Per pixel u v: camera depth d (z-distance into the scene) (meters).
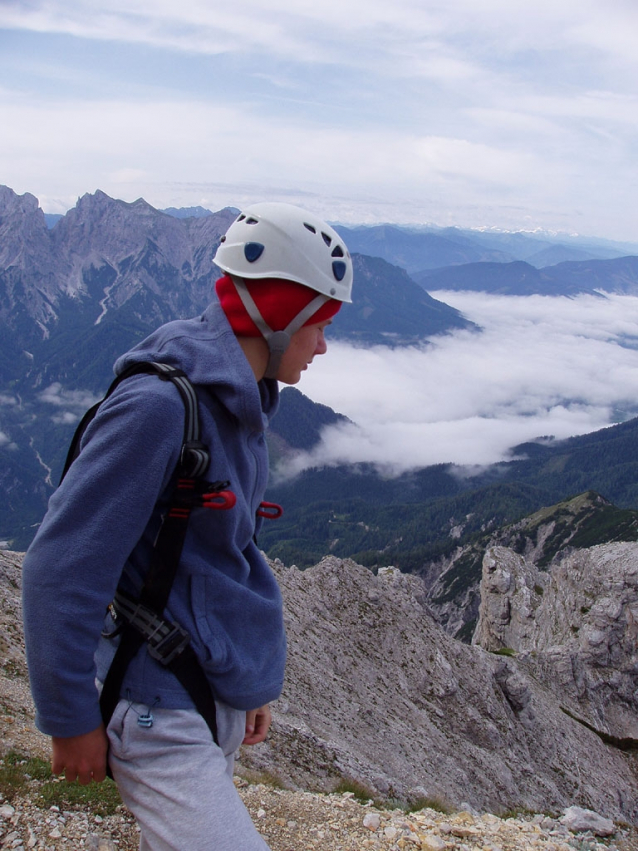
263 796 9.84
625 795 56.03
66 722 3.10
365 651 45.41
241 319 3.68
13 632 18.45
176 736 3.31
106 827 7.27
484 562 110.19
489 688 52.25
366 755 30.86
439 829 9.59
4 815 6.93
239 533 3.72
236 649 3.59
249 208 3.78
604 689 78.44
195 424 3.32
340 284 3.84
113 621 3.57
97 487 3.10
